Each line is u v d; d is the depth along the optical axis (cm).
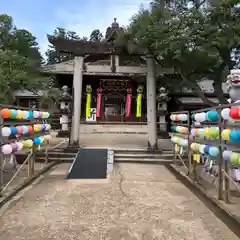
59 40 1148
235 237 385
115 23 1922
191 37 934
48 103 1714
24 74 1249
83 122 2164
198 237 384
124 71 1288
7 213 473
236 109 419
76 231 400
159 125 1798
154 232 399
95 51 1158
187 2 1052
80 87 1160
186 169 795
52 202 532
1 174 551
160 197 575
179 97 2159
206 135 573
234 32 914
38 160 1004
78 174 777
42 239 375
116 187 652
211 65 1083
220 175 518
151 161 1014
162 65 1215
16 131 597
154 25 1005
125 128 2027
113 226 418
